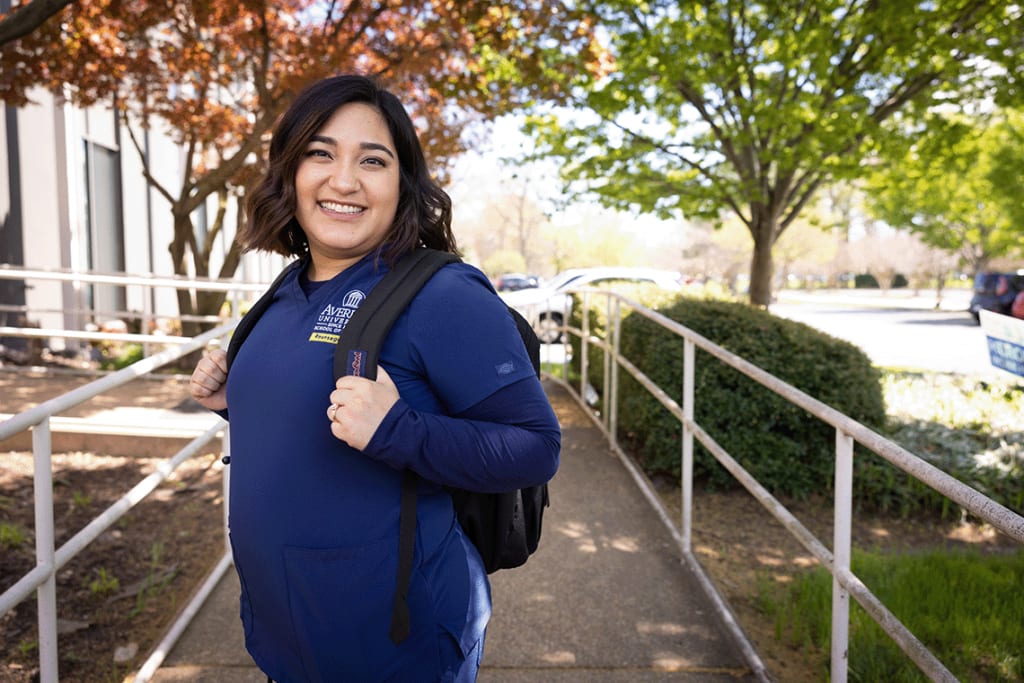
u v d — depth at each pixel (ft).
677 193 35.96
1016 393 24.00
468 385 4.66
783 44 29.37
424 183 5.34
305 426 4.75
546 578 11.89
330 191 4.96
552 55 29.09
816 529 15.69
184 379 27.04
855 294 195.31
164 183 47.75
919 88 31.12
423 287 4.78
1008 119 48.98
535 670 9.37
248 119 35.19
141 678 8.87
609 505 15.26
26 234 33.65
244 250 5.49
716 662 9.63
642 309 15.74
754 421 17.13
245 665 9.37
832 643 8.09
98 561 13.23
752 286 37.32
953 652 10.00
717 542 14.73
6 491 16.20
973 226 100.78
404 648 4.77
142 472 18.06
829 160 31.65
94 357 33.47
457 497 5.25
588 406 24.81
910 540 15.48
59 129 36.04
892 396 23.25
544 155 36.63
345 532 4.71
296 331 4.99
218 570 11.65
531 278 80.43
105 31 27.27
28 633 10.73
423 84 29.09
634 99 31.68
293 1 27.25
